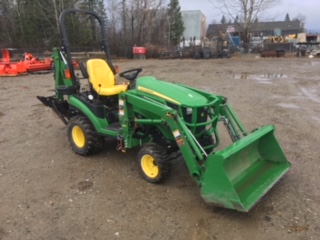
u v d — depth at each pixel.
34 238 2.99
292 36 45.97
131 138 4.09
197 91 4.14
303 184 3.85
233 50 30.84
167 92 3.81
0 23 38.53
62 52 5.05
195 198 3.60
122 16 33.59
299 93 9.55
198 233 3.02
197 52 27.02
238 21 34.97
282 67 17.98
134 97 3.85
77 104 4.72
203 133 3.83
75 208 3.46
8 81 12.89
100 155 4.84
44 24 37.31
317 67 17.75
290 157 4.64
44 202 3.59
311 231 3.00
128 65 19.97
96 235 3.02
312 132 5.75
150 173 3.95
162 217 3.27
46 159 4.75
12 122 6.71
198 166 3.31
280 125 6.21
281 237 2.93
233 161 3.62
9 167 4.50
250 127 6.11
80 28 35.19
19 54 28.36
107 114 4.54
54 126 6.35
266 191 3.38
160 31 35.88
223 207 3.28
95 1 39.94
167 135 3.81
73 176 4.19
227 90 10.15
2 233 3.06
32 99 9.09
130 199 3.61
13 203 3.57
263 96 9.10
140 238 2.96
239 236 2.96
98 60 4.97
